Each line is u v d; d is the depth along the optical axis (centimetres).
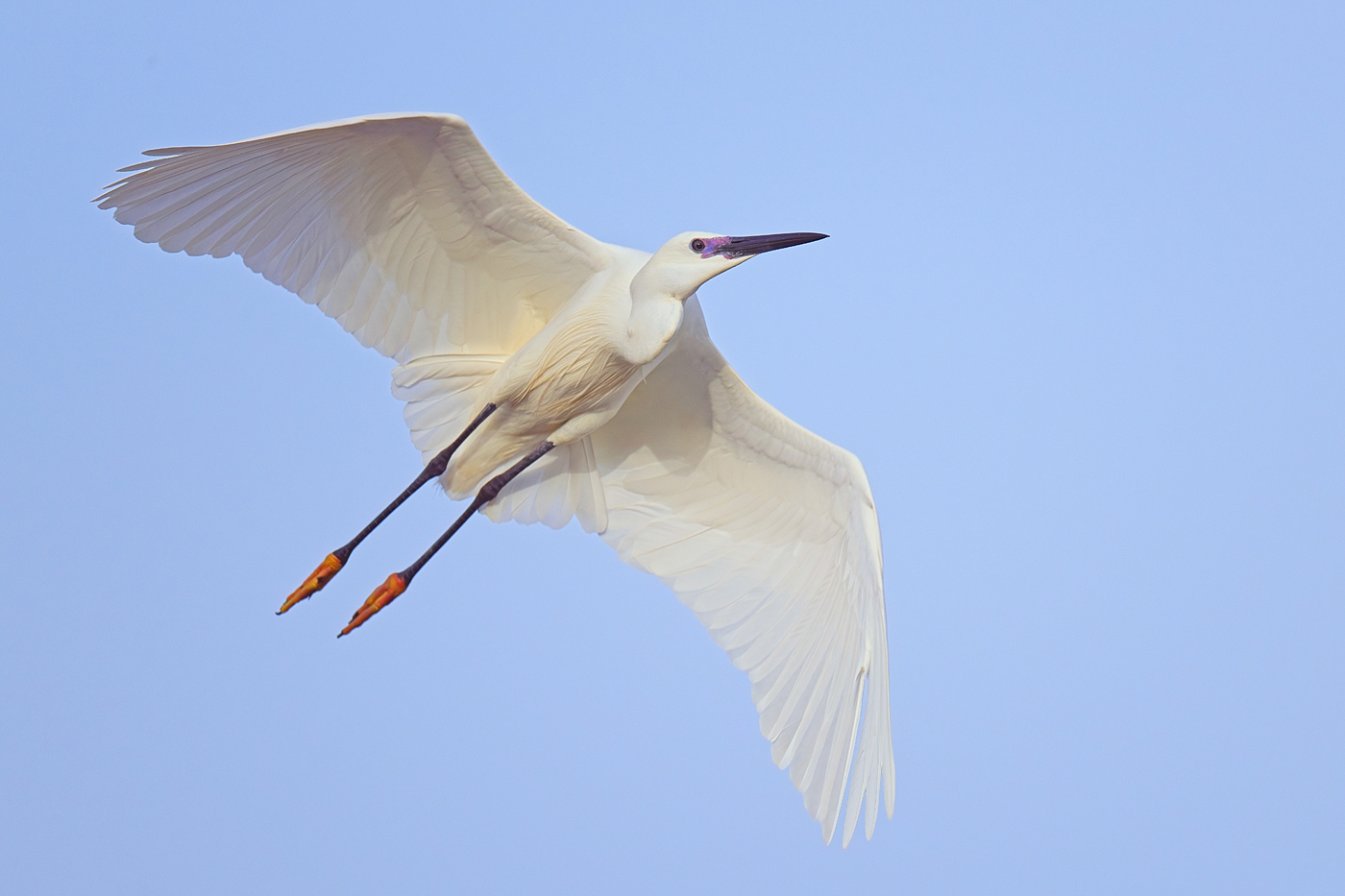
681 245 1081
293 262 1059
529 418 1124
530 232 1080
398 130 995
